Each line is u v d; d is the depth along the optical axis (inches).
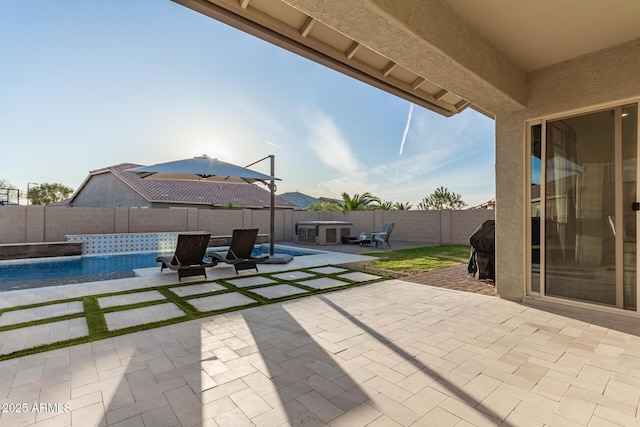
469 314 165.6
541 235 185.3
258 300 191.3
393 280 253.4
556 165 179.9
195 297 198.2
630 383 97.0
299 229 617.3
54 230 429.4
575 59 170.9
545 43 157.8
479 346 125.0
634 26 142.0
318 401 87.5
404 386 95.4
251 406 85.1
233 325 148.3
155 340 130.1
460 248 509.4
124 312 167.2
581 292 171.5
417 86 201.0
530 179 190.7
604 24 141.2
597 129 165.8
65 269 333.4
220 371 104.3
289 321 154.0
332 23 112.3
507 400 88.3
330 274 277.0
